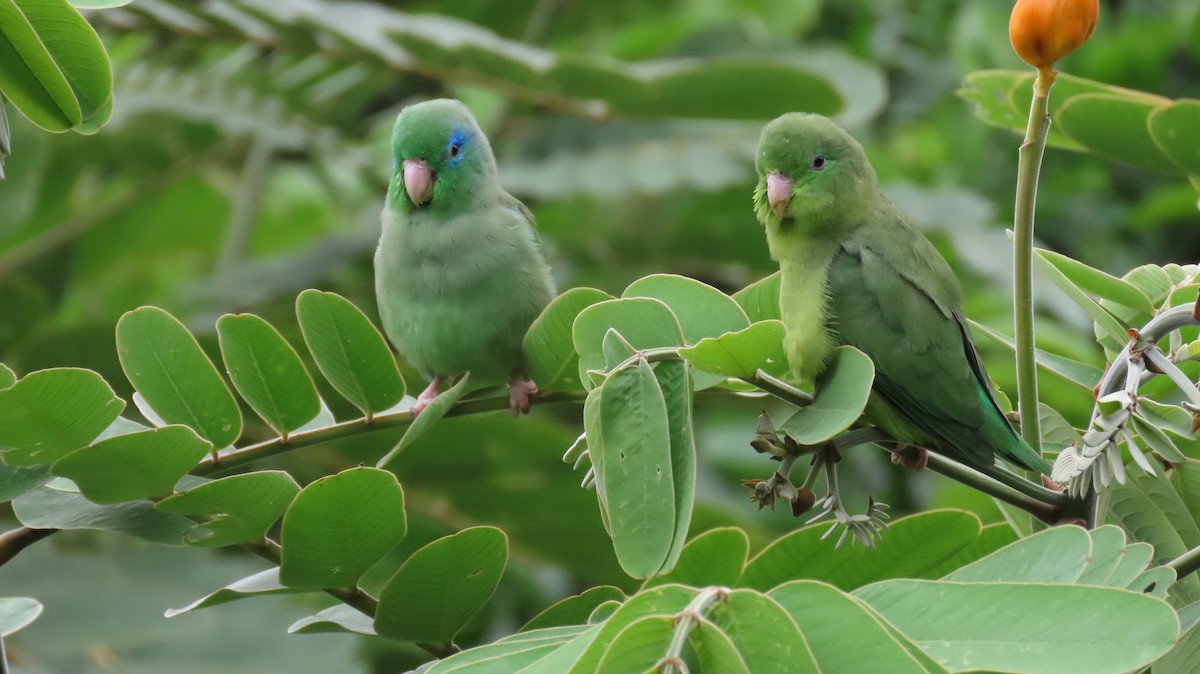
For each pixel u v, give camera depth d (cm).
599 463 523
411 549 1177
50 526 640
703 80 1250
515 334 966
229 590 631
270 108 1576
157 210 1794
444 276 951
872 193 793
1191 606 588
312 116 1595
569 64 1256
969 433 722
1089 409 1055
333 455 1143
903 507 1489
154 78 1566
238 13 1345
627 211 1617
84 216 1702
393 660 1236
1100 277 673
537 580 1282
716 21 1848
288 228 1881
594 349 600
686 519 500
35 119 609
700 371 636
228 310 1488
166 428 598
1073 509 636
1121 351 650
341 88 1562
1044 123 579
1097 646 450
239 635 1097
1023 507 640
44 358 1227
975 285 1510
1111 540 523
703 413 1580
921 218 1498
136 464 609
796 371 667
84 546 1194
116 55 1628
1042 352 749
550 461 1132
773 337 573
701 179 1521
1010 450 672
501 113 1702
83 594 1109
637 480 511
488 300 953
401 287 973
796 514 559
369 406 720
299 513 595
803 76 1252
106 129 1625
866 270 750
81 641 1073
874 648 436
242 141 1705
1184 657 584
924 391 726
